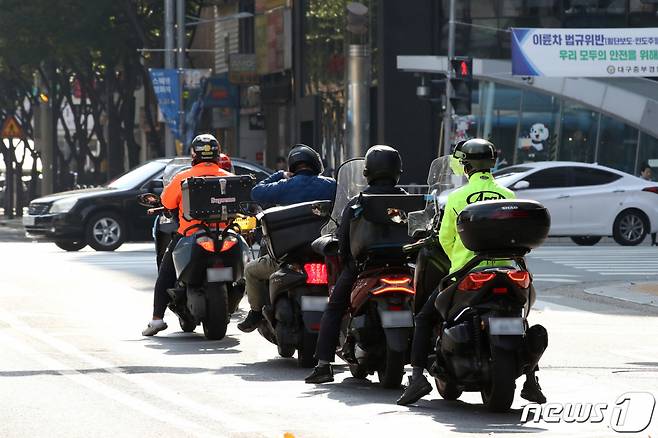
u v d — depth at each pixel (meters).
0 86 177.50
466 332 25.64
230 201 38.03
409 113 118.25
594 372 32.84
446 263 27.41
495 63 116.31
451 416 26.17
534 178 85.75
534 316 47.25
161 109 116.69
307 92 135.00
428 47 118.62
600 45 110.06
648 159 116.06
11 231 123.62
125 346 37.06
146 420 25.22
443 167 29.38
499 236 25.31
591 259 74.06
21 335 39.06
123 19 132.88
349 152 121.69
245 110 151.88
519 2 118.19
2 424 24.75
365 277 29.44
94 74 160.50
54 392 28.58
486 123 117.75
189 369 32.69
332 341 30.42
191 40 142.62
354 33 121.44
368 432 24.28
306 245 32.22
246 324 35.78
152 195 40.50
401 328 28.83
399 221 28.98
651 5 117.44
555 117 117.19
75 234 79.25
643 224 86.56
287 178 34.19
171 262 39.28
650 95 115.56
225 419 25.45
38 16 128.62
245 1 154.38
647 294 54.72
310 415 26.17
